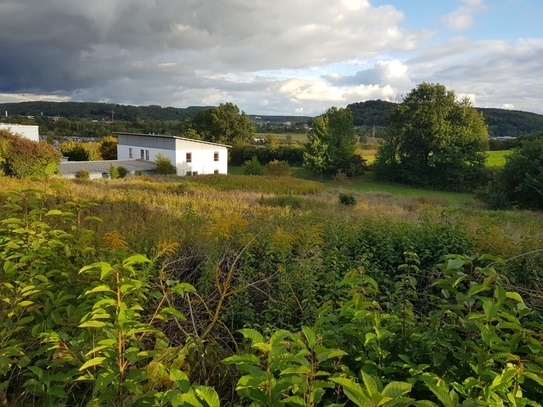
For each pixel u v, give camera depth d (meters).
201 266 5.57
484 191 33.53
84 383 2.74
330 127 56.25
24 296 2.71
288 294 4.66
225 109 85.56
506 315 2.00
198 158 49.38
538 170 28.03
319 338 2.22
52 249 3.17
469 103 51.22
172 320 3.73
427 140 48.62
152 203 13.97
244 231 7.92
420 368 2.09
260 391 1.56
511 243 6.90
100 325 1.92
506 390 1.85
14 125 45.78
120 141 54.66
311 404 1.57
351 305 2.41
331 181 53.44
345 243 7.59
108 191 18.08
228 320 4.40
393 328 2.54
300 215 12.57
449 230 7.73
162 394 1.81
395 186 50.41
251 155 69.31
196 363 2.93
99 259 3.20
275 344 1.66
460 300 2.34
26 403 2.53
